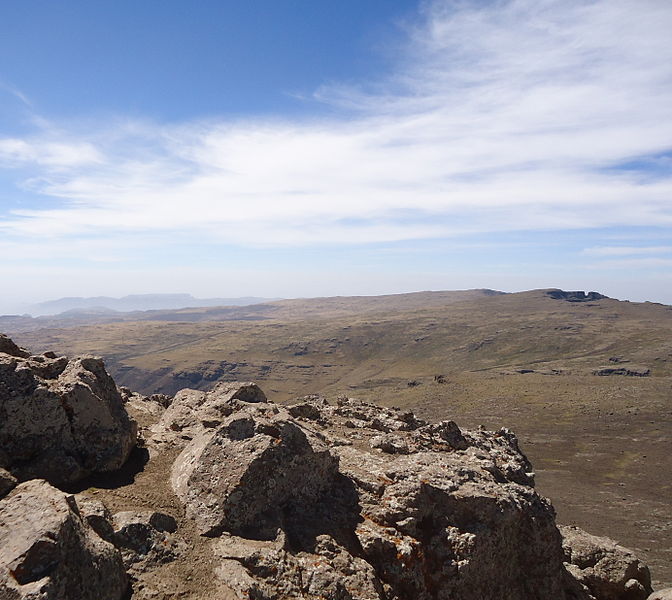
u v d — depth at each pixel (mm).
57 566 10148
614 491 78000
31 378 16969
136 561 13008
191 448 18594
